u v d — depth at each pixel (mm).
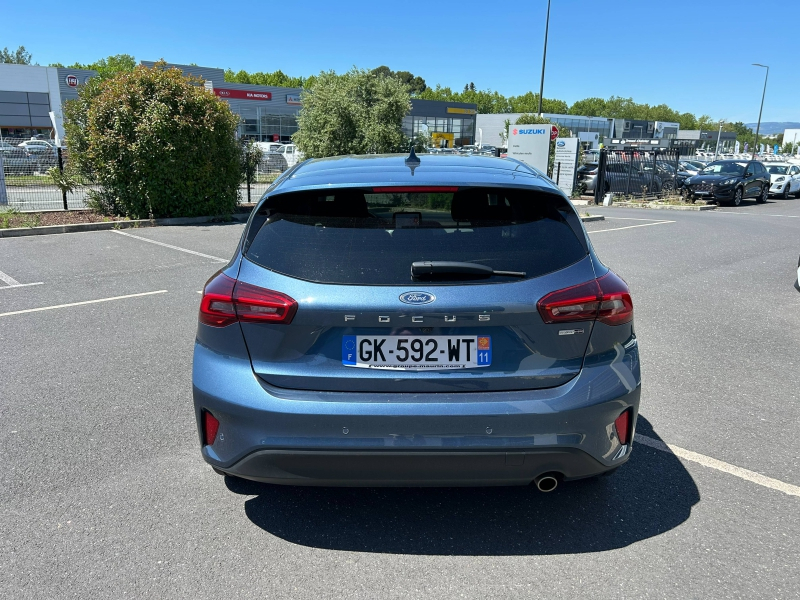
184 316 6262
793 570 2543
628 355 2666
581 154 25578
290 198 2713
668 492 3170
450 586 2455
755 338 5906
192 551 2670
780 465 3457
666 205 22250
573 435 2480
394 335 2467
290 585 2459
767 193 25641
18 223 12195
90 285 7566
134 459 3459
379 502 3088
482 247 2541
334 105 21578
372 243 2553
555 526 2873
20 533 2775
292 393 2500
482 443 2422
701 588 2436
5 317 6176
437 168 2918
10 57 93562
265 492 3162
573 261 2596
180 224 13539
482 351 2484
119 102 12883
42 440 3662
